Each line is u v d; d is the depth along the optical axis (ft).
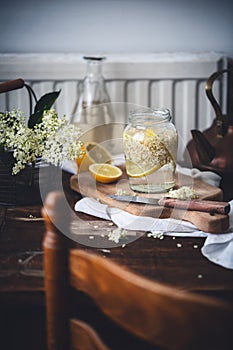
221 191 4.75
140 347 3.74
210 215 4.22
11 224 4.39
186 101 6.31
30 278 3.67
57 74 6.16
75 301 3.54
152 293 2.82
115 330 3.80
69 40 6.31
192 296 2.74
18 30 6.25
